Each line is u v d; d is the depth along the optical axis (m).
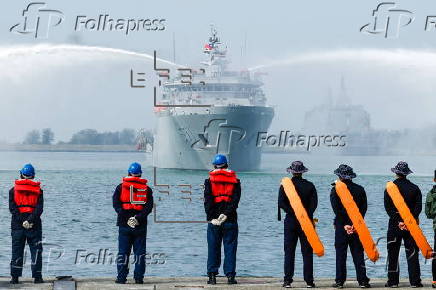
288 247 31.77
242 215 112.25
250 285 32.31
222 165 32.72
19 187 32.25
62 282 32.28
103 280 33.66
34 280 32.59
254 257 63.44
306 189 31.64
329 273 53.12
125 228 32.69
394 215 31.77
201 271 56.31
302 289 31.38
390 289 31.50
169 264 60.19
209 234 32.72
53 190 166.50
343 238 31.69
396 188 31.75
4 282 32.69
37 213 32.16
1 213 109.62
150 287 31.38
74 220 100.25
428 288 31.73
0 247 67.94
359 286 32.00
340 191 31.34
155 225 91.38
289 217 31.72
